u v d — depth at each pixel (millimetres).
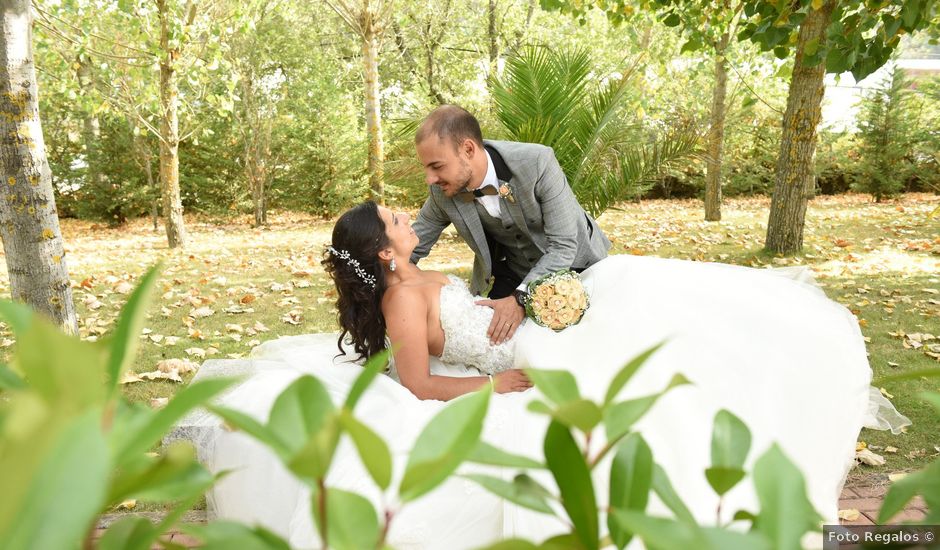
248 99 15680
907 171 16734
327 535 471
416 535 1953
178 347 5273
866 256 8461
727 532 460
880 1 4031
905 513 2750
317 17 17828
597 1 7848
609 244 3604
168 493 481
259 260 9859
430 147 2934
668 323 2365
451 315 2596
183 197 16609
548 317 2535
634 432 653
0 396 3068
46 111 16625
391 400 2398
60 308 4254
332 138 16109
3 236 4160
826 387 2229
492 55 15133
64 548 283
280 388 2484
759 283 2705
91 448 305
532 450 2074
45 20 9398
